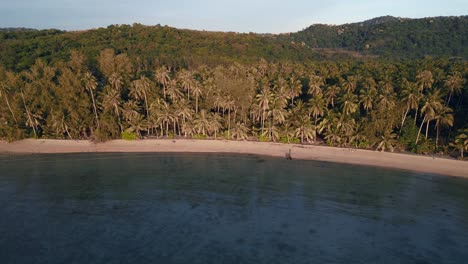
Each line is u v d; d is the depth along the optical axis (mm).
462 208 56719
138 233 47406
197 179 68188
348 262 42000
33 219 50719
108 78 101312
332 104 97625
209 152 86688
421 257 43281
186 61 151500
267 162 79812
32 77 96875
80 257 41781
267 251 43750
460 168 74125
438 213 54875
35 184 64312
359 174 72250
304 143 91438
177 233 47594
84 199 57969
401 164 77625
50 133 92188
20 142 89375
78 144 89312
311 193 62031
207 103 98125
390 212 55000
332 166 77312
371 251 44344
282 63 152875
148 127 93938
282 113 90188
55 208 54406
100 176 69188
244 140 93625
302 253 43500
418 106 88375
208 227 49375
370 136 83688
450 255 43750
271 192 62250
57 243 44656
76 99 90375
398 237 47688
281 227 49812
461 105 95438
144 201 57531
